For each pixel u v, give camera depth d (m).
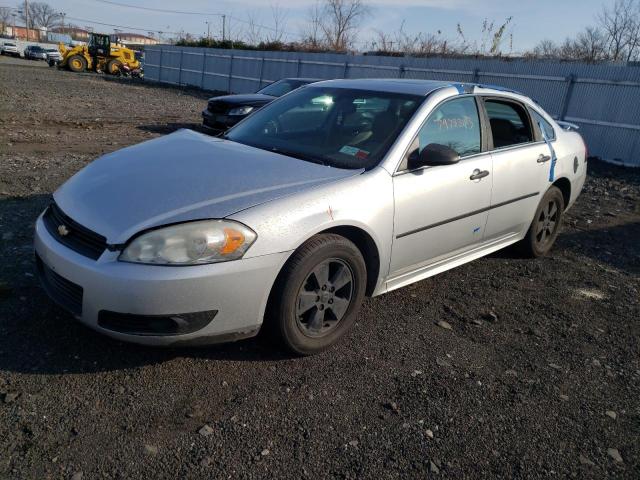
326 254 3.03
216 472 2.27
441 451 2.53
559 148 5.04
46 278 2.98
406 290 4.30
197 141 3.85
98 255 2.66
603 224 6.89
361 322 3.69
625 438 2.76
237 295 2.73
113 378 2.80
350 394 2.88
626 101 11.97
